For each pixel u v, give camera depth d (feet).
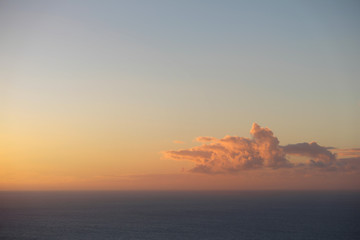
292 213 417.08
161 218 372.17
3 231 280.51
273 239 247.70
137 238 250.78
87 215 403.13
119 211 453.17
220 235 263.70
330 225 311.88
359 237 254.27
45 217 380.58
